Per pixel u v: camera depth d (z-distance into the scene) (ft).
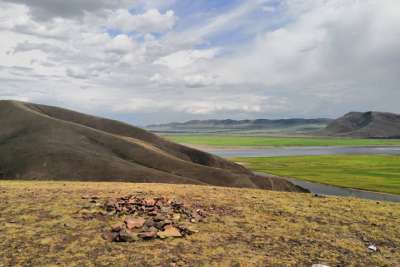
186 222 61.00
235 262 45.21
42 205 68.03
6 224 56.39
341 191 241.14
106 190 88.94
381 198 211.82
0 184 101.24
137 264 43.57
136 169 221.46
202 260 45.39
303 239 55.77
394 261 48.96
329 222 65.77
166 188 97.66
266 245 52.19
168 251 47.85
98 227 56.49
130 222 56.39
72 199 73.97
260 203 78.89
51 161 224.53
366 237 58.34
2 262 42.98
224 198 82.99
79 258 44.78
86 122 391.86
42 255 45.34
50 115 382.22
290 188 241.55
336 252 51.01
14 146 252.01
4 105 340.18
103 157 236.43
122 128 391.86
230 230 58.13
